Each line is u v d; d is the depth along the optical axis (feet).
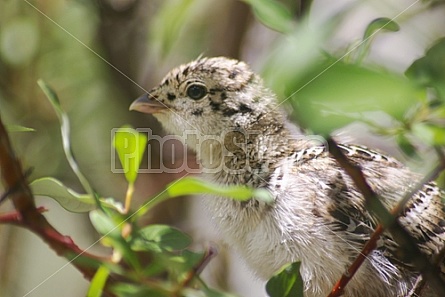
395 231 25.96
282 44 24.04
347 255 31.07
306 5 23.00
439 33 34.35
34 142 46.98
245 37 47.78
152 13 47.57
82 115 47.73
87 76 47.98
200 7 48.44
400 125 23.75
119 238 22.16
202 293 22.26
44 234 23.13
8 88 47.65
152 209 46.32
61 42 47.96
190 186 22.48
